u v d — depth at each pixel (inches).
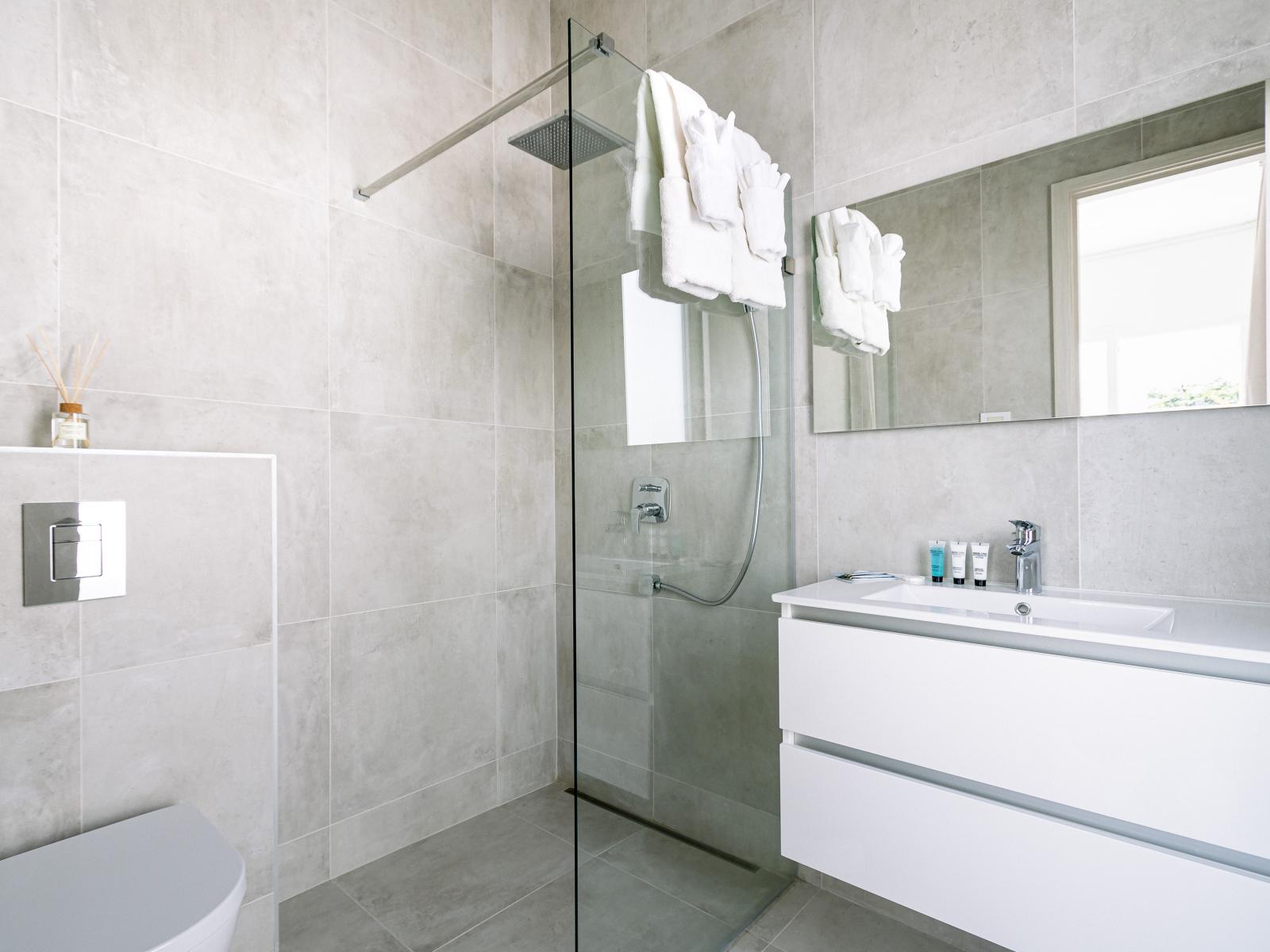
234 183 69.5
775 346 74.6
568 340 102.7
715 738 68.4
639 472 61.6
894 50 69.7
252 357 70.4
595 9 97.9
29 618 49.7
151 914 41.4
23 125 56.8
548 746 102.6
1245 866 40.6
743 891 69.3
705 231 61.0
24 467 49.6
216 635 58.9
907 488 69.4
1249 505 52.5
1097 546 59.1
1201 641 41.8
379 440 81.5
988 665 48.5
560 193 104.6
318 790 75.5
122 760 53.7
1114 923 43.8
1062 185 59.9
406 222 84.9
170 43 65.3
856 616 56.9
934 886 51.4
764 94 79.5
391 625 82.6
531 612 100.6
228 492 59.7
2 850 48.4
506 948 64.9
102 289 60.8
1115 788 43.8
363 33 81.0
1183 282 54.4
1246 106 52.1
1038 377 61.0
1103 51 58.2
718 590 69.1
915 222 68.1
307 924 68.4
